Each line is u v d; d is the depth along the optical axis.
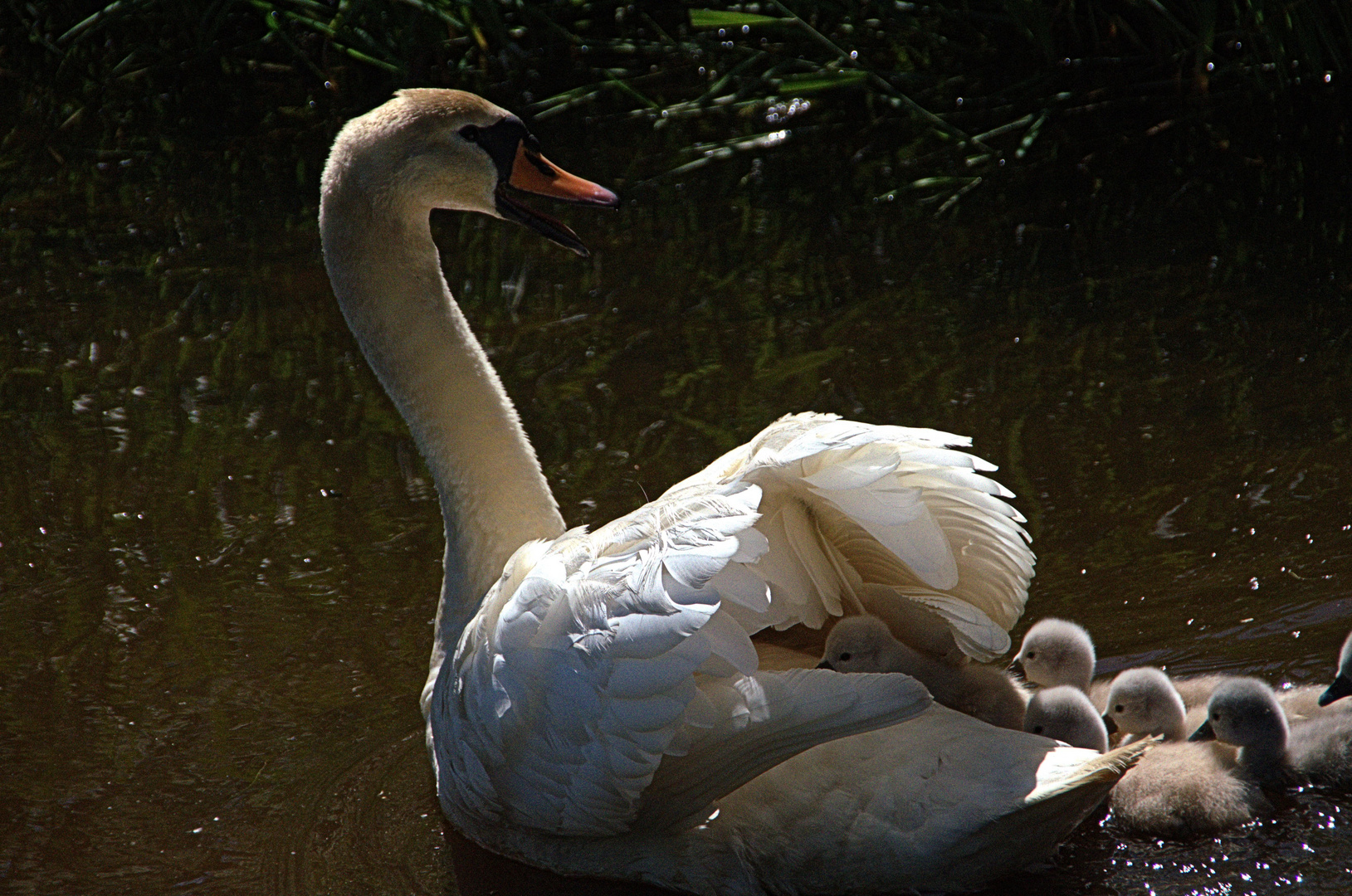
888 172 9.88
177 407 7.89
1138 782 4.75
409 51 11.30
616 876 4.74
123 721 5.77
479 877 4.87
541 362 8.06
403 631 6.23
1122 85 10.54
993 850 4.31
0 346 8.47
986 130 10.19
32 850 5.08
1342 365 7.55
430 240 5.50
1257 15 9.99
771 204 9.60
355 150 5.39
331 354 8.36
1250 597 6.03
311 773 5.43
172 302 8.90
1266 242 8.70
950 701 4.96
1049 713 4.84
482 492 5.43
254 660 6.09
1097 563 6.33
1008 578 4.88
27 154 10.80
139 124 11.14
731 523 4.16
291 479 7.31
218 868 4.94
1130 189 9.40
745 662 4.14
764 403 7.55
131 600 6.50
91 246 9.58
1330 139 9.70
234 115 11.16
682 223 9.48
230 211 9.94
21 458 7.48
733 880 4.53
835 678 4.21
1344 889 4.38
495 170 5.45
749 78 10.99
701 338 8.21
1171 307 8.17
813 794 4.37
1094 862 4.58
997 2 11.14
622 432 7.39
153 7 12.21
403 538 6.85
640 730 4.26
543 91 11.11
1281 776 4.77
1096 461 6.98
